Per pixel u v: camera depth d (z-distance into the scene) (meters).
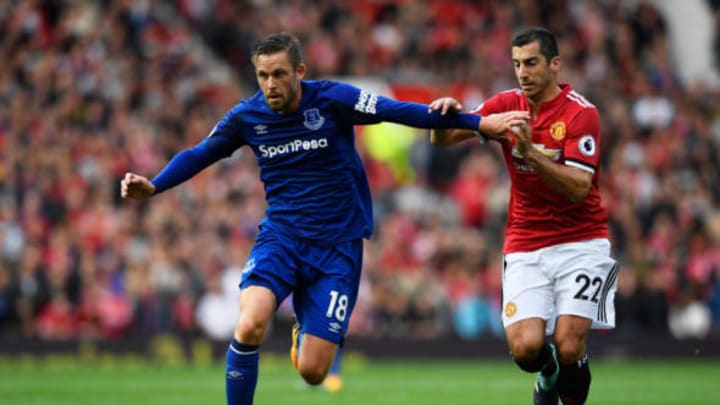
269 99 24.48
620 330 66.00
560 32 89.38
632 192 75.25
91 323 61.09
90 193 66.75
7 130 70.25
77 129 71.50
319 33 84.31
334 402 40.16
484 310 64.81
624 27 91.69
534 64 25.64
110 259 62.97
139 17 79.88
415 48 84.19
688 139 81.62
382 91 81.12
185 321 61.56
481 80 83.19
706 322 67.44
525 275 26.38
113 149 70.06
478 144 76.19
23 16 77.56
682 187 77.38
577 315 25.91
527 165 26.05
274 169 25.58
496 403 40.03
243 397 24.34
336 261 25.52
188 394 42.91
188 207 66.56
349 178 25.59
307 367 25.14
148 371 56.22
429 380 51.72
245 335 24.02
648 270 66.44
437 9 87.44
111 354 60.78
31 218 64.50
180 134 73.38
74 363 60.31
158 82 76.44
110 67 76.00
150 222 64.81
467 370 58.53
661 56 91.62
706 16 97.31
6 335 60.19
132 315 61.28
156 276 61.78
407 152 74.81
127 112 73.25
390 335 63.66
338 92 25.14
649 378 52.91
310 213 25.34
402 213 70.50
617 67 88.44
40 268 61.25
